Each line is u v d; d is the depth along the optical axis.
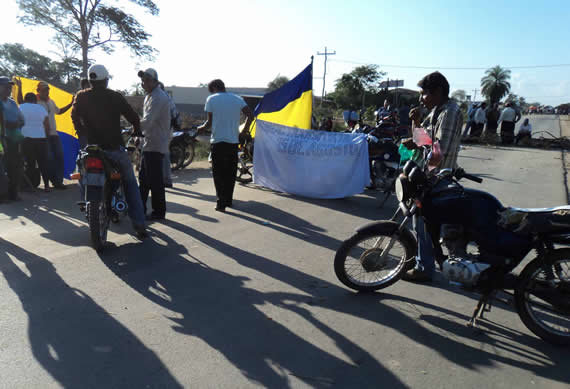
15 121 5.85
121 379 2.39
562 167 11.44
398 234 3.53
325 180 7.00
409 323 3.17
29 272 3.70
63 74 41.03
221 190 5.93
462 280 3.05
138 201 4.56
